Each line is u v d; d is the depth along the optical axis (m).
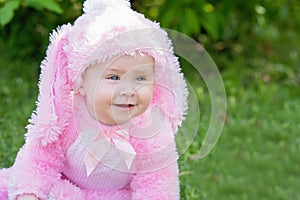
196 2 4.84
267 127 4.41
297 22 6.02
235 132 4.33
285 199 3.71
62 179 2.58
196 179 3.63
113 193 2.58
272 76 5.39
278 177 3.92
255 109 4.64
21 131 3.73
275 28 5.94
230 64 5.35
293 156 4.12
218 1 5.05
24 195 2.50
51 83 2.47
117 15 2.39
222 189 3.71
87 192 2.57
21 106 4.26
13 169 2.55
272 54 5.68
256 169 3.98
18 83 4.65
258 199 3.70
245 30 5.70
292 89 5.23
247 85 5.15
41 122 2.44
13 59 5.14
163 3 4.88
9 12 3.84
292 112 4.68
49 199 2.53
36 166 2.50
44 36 5.15
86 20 2.44
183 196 3.28
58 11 3.91
